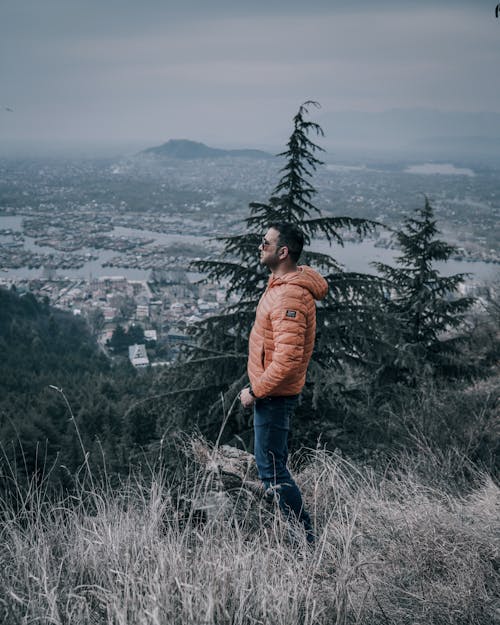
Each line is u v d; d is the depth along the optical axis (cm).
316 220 563
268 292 215
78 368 4716
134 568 170
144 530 191
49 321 6303
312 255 559
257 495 239
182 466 254
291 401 222
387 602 173
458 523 216
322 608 158
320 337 550
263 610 150
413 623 164
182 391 545
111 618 149
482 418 381
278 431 221
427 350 781
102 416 1859
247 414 520
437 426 396
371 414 518
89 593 166
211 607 142
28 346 5112
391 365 704
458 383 718
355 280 555
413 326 800
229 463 261
